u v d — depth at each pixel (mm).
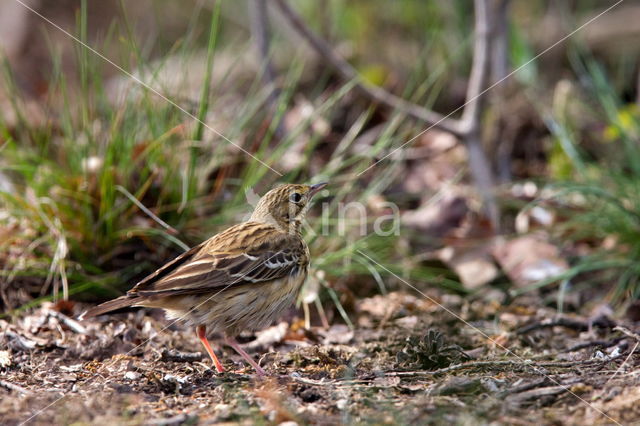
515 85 15602
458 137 13391
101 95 11484
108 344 9305
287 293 9094
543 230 12492
